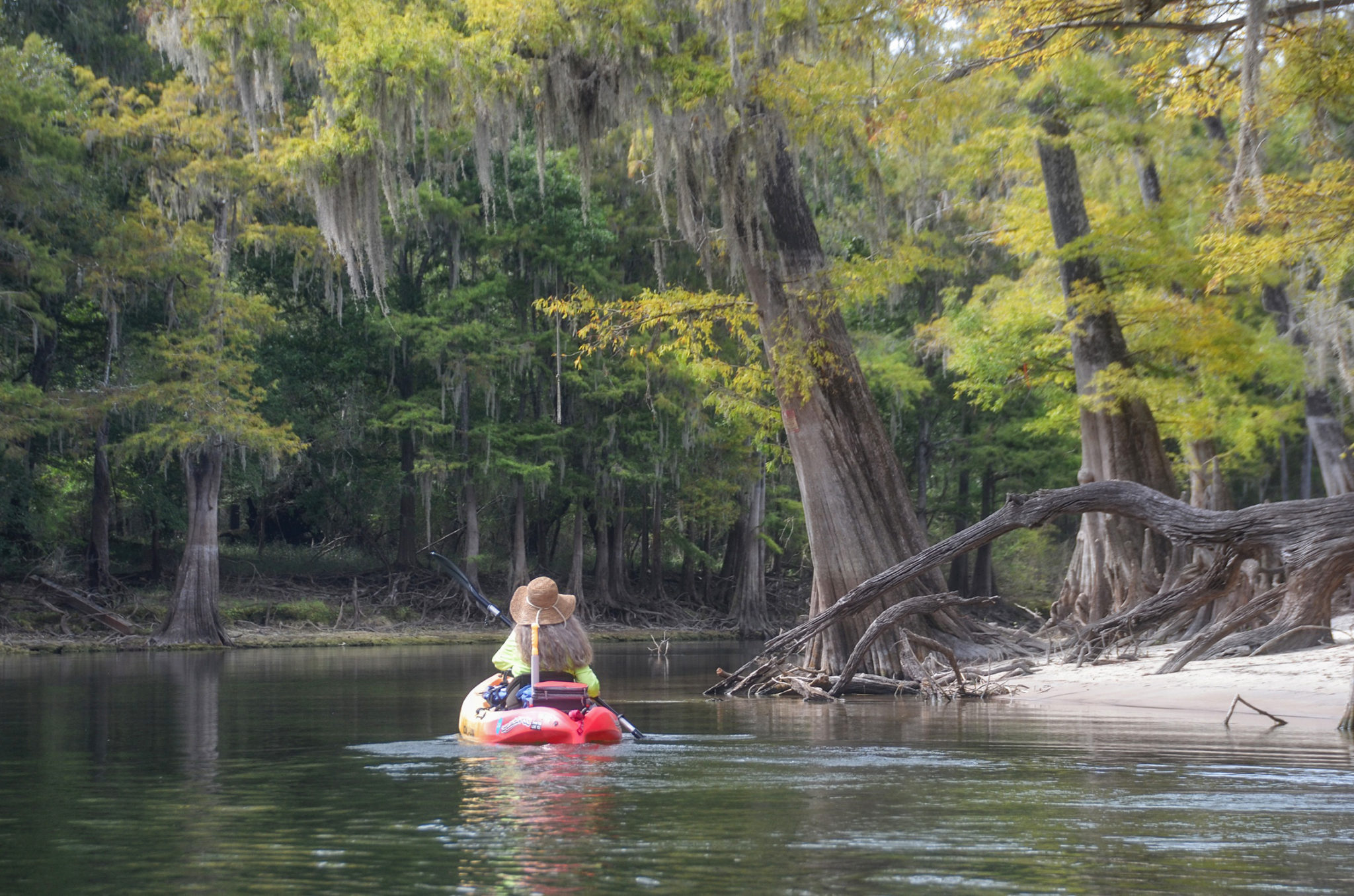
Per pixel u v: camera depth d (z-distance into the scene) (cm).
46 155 2902
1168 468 2281
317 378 4234
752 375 1878
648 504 4856
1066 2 1380
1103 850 502
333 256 3247
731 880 451
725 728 1054
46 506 3656
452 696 1479
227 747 909
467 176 3916
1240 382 2616
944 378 4428
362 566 4647
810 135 1694
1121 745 896
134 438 3108
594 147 1841
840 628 1647
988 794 646
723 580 5091
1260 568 1636
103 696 1509
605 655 2897
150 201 3347
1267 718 1133
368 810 608
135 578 4162
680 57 1630
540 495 4344
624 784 693
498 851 506
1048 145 2209
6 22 3353
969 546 1500
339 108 1767
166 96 3100
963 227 3206
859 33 1717
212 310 3222
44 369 3388
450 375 3994
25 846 527
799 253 1770
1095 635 1642
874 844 516
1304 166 2078
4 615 3322
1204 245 1844
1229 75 1413
